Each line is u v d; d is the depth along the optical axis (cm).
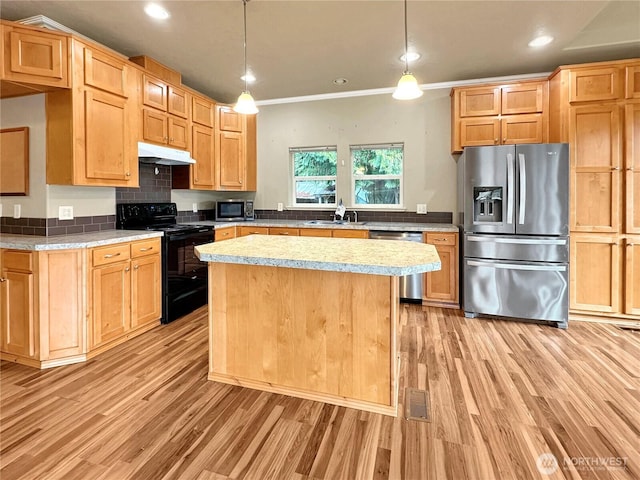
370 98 443
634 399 199
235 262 186
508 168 326
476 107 376
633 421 179
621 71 310
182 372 233
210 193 491
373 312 188
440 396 203
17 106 271
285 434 171
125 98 297
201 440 167
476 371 233
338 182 463
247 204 475
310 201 490
